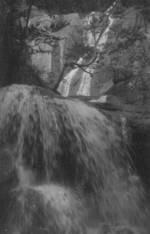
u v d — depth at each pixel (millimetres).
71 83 21469
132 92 14117
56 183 7102
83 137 7703
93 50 12844
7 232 5781
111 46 13281
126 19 16531
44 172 7055
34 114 7297
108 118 8281
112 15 14648
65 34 21531
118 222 7242
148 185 8039
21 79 10039
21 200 6055
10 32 9867
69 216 6461
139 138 8383
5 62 9508
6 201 6004
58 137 7418
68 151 7445
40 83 11555
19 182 6430
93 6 12727
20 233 5812
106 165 7812
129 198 7664
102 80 20156
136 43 15320
